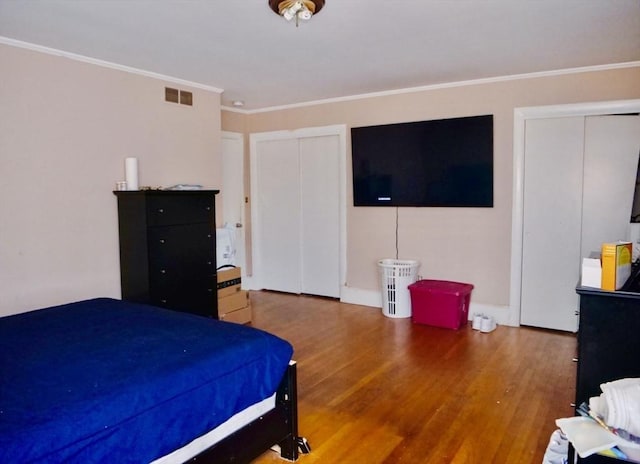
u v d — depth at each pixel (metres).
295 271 5.62
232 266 4.43
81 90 3.36
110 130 3.56
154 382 1.61
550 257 4.07
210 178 4.41
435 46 3.18
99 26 2.75
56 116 3.22
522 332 4.04
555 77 3.89
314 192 5.36
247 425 1.93
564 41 3.08
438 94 4.41
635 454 1.35
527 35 2.96
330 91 4.65
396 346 3.68
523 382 2.97
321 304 5.11
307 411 2.61
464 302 4.20
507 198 4.19
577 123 3.86
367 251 5.02
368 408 2.64
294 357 3.45
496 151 4.20
